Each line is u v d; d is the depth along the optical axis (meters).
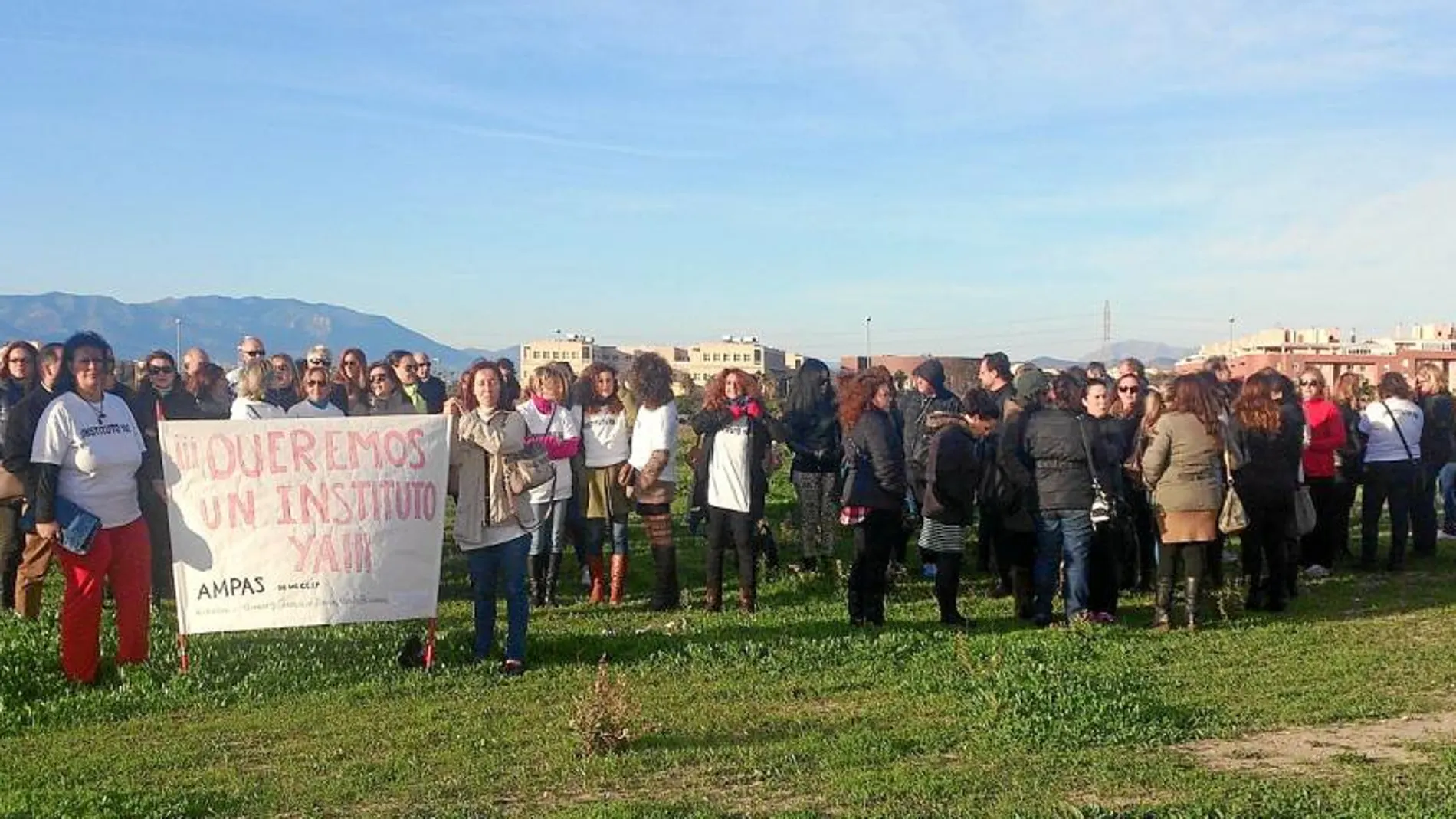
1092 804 5.88
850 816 5.83
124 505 8.78
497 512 8.83
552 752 6.98
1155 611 10.65
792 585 12.71
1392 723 7.44
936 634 10.13
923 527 10.79
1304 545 13.50
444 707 7.97
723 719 7.63
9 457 8.44
